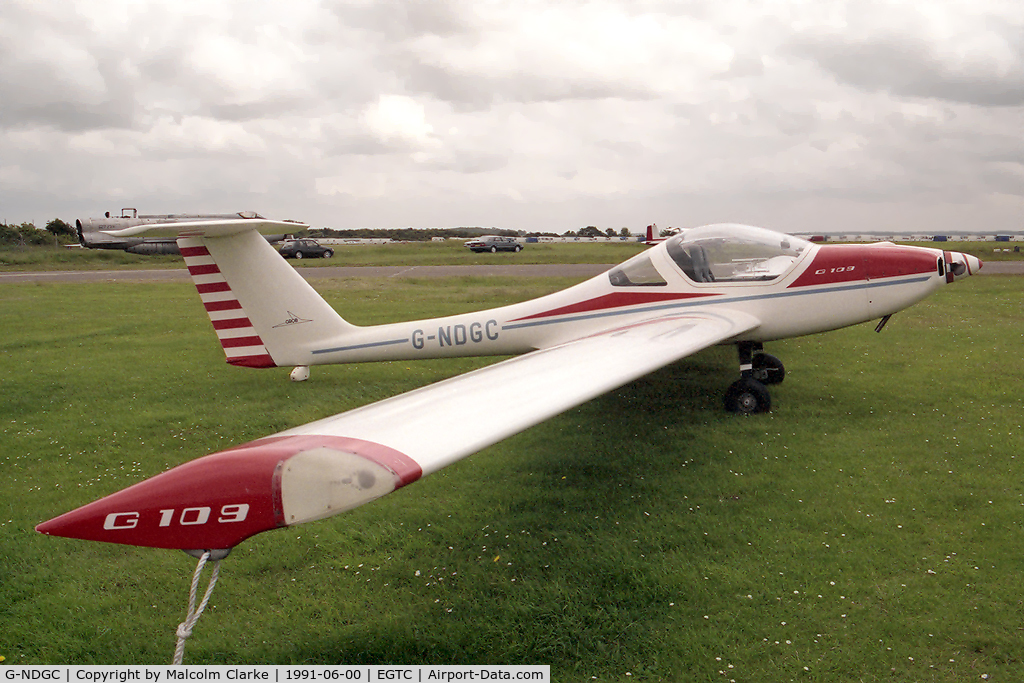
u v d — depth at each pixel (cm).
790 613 334
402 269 3012
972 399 692
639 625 327
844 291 658
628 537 416
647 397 730
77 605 359
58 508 486
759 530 420
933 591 348
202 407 737
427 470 242
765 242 680
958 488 475
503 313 713
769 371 763
